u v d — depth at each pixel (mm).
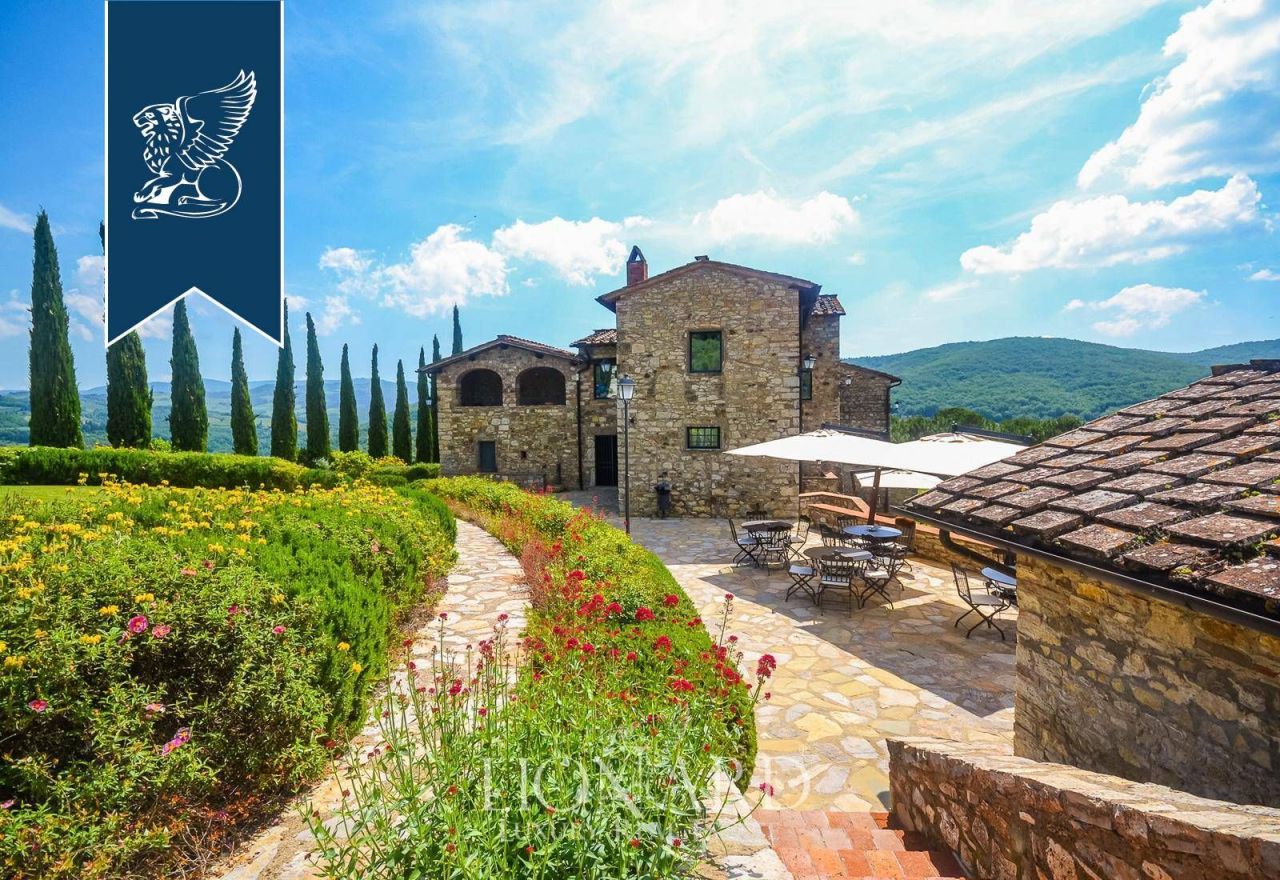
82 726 2600
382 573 5988
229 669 3201
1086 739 3523
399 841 2141
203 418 24906
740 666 6223
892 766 3906
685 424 16047
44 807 2307
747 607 8227
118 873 2518
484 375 25062
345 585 4355
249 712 3180
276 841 2965
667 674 4098
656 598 6078
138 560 3404
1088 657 3520
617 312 16328
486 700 2939
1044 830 2371
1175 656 2928
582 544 8203
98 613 2881
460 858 1923
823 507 13906
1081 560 3002
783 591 9031
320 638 3627
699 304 15828
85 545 3654
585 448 21969
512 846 2102
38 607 2715
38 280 20281
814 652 6629
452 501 16328
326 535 5883
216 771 2938
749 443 15680
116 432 21875
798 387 15328
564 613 5625
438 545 8461
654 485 16250
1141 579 2658
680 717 3031
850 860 2998
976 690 5711
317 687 3529
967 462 8344
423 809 2217
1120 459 3717
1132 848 1901
